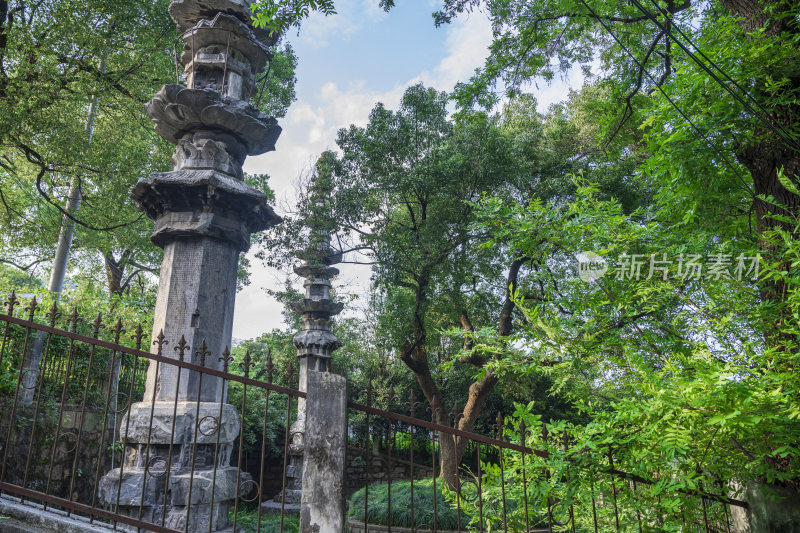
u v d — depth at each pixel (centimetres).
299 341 1520
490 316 1532
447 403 2138
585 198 460
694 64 397
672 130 434
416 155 1377
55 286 1472
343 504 379
